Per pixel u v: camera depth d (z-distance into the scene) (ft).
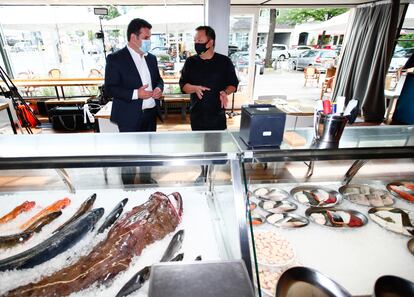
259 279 2.60
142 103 6.97
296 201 4.02
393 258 3.05
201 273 1.97
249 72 17.83
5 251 2.90
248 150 3.16
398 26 15.67
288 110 10.02
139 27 6.44
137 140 3.53
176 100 15.60
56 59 20.24
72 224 3.17
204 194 4.10
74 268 2.61
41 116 16.62
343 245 3.23
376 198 4.09
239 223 2.78
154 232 3.08
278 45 43.34
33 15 17.46
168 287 1.84
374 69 15.06
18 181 4.16
